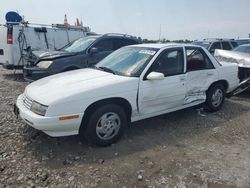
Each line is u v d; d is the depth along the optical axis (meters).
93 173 3.41
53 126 3.65
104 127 4.09
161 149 4.14
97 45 8.30
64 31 11.68
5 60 10.64
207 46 14.03
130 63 4.76
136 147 4.18
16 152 3.86
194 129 5.02
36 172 3.39
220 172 3.52
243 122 5.50
